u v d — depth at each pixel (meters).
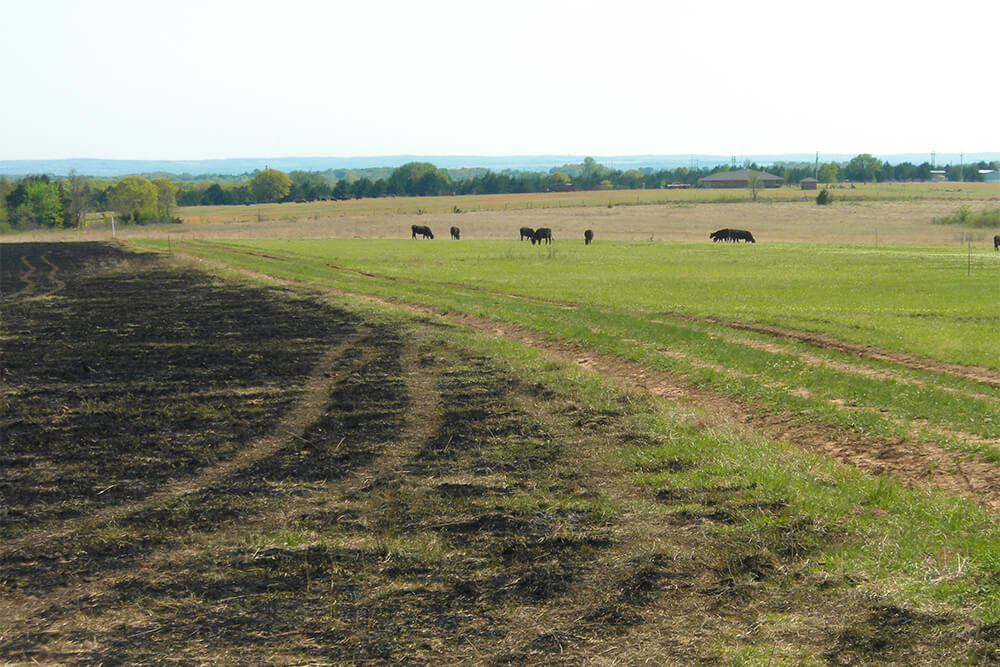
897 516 9.74
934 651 7.01
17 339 23.47
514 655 7.12
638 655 7.09
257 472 11.97
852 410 14.36
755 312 26.16
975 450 11.88
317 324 25.50
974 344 19.88
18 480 11.74
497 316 25.91
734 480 11.11
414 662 7.04
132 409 15.50
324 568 8.80
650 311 27.27
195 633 7.54
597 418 14.38
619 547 9.19
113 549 9.38
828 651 7.09
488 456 12.56
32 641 7.48
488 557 9.02
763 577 8.41
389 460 12.45
